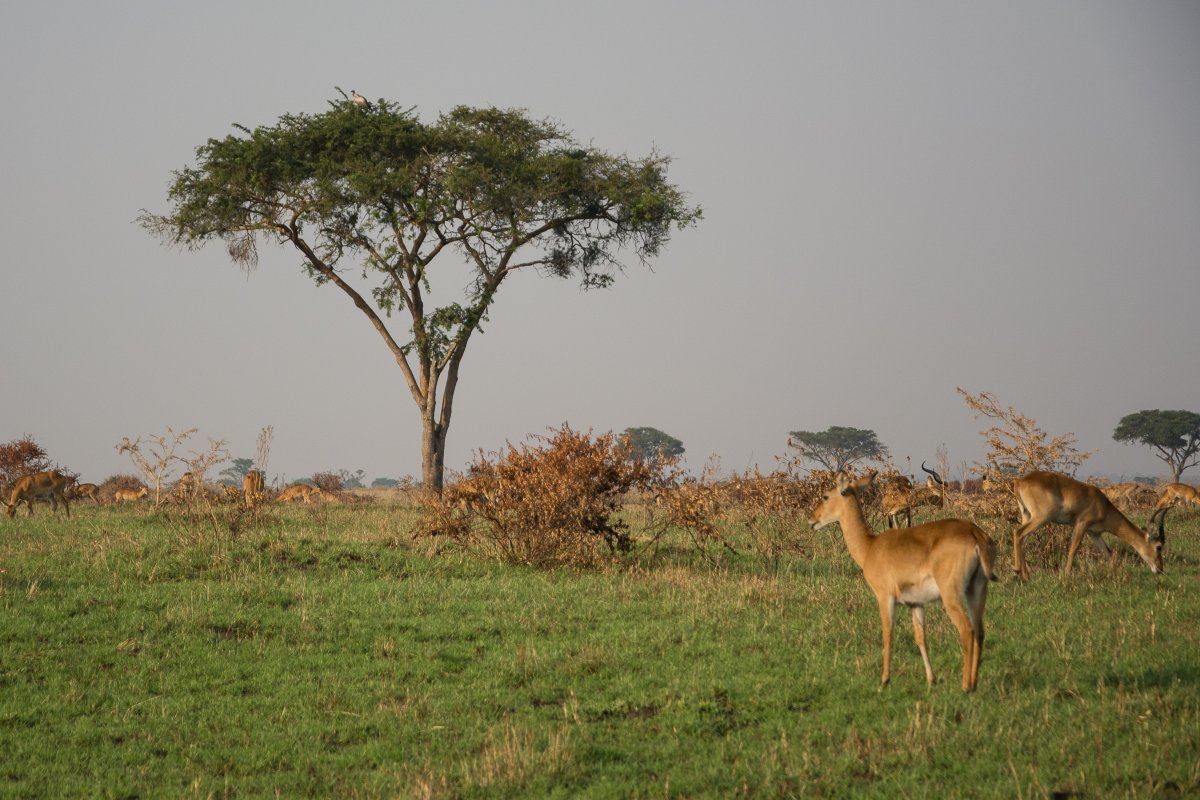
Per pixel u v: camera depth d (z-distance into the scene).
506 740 11.32
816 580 20.84
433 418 43.94
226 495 28.28
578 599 19.12
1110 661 13.62
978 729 10.98
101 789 11.16
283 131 42.06
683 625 16.84
